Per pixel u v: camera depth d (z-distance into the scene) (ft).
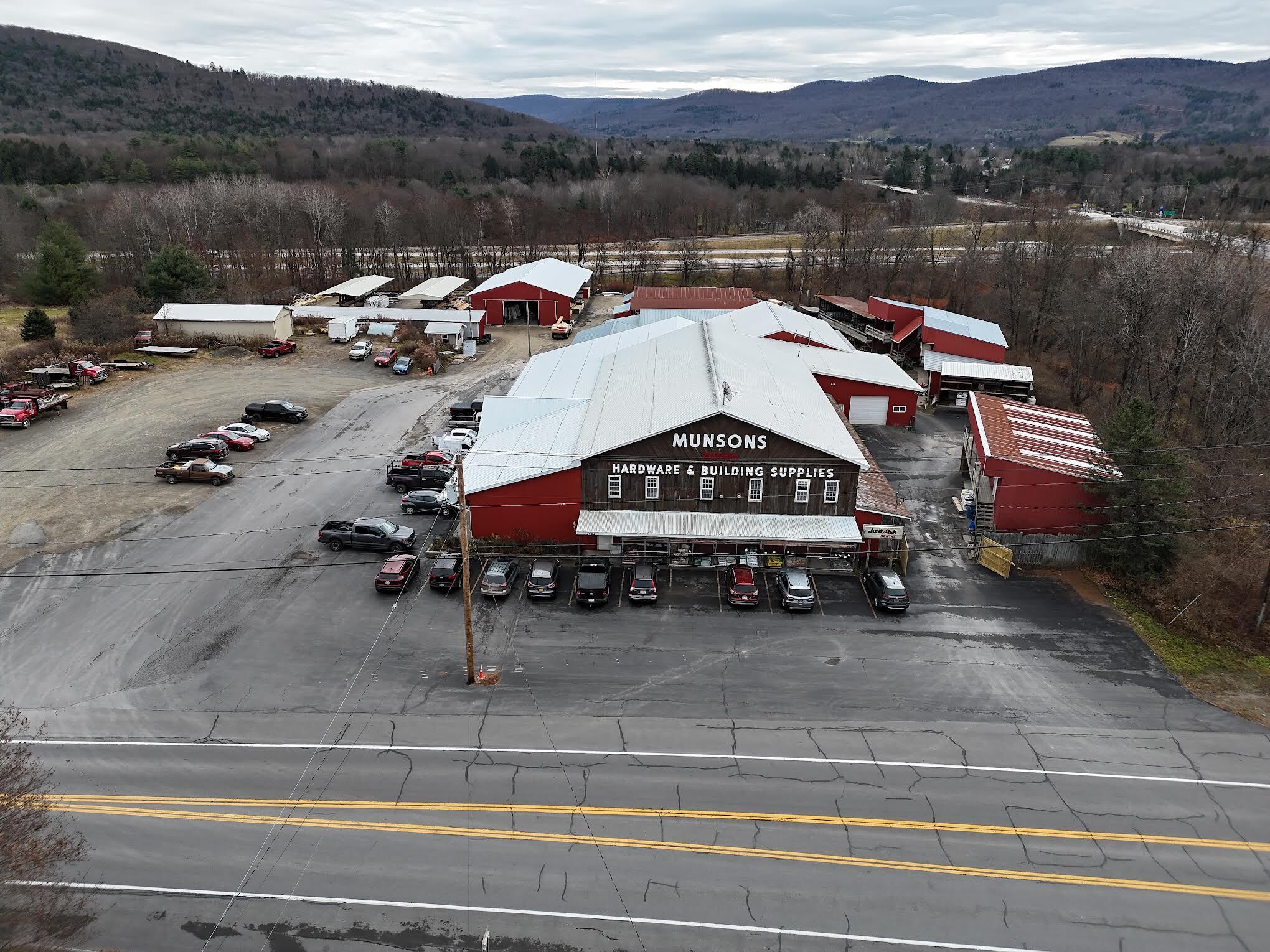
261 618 118.93
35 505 153.38
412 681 105.09
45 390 209.97
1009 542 137.59
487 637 115.03
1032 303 287.48
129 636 113.91
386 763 90.22
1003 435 155.53
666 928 70.64
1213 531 143.02
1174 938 70.08
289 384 233.55
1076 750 93.76
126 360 246.68
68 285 302.45
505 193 564.71
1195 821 83.30
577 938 69.67
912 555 140.46
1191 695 104.78
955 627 118.83
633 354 187.73
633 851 78.64
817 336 235.61
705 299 288.71
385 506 156.15
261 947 68.85
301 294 359.87
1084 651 113.39
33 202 420.36
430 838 80.18
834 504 134.72
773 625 118.62
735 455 132.46
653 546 136.05
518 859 77.71
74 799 84.69
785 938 69.77
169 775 88.33
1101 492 136.77
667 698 101.86
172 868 76.38
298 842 79.51
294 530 146.51
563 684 104.47
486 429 157.07
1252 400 174.91
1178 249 320.70
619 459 133.49
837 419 151.64
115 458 176.24
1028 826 82.28
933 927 70.85
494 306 321.32
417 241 475.72
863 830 81.41
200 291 309.83
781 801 85.20
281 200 429.38
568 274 357.61
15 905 70.38
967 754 92.58
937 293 366.43
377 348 271.28
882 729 96.73
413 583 129.29
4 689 102.32
